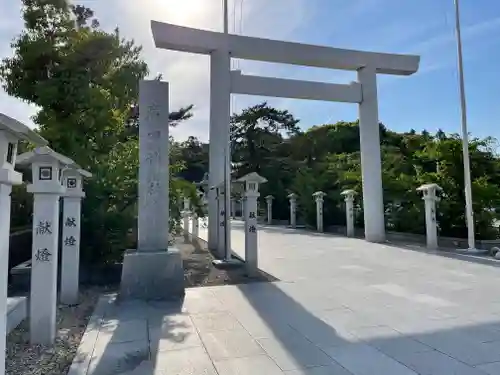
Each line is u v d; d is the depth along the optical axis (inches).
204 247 452.1
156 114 242.7
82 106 278.2
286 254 392.8
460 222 434.6
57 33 287.1
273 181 940.6
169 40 403.2
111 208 277.6
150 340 147.5
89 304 206.7
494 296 213.9
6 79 280.8
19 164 152.3
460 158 422.6
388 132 884.0
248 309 190.4
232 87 439.2
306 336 151.0
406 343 143.3
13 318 162.4
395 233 519.8
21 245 286.8
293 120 1058.1
